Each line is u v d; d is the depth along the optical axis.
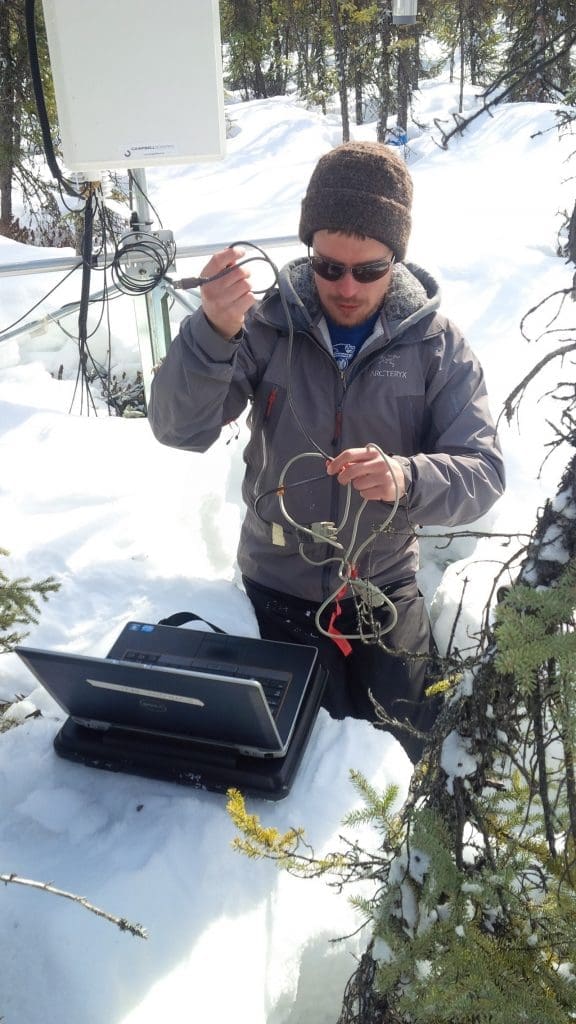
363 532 2.01
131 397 4.31
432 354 1.97
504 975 1.03
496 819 1.21
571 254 5.18
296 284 1.96
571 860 1.11
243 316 1.69
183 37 2.57
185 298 3.38
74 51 2.54
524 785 1.23
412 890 1.11
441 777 1.12
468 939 1.05
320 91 15.49
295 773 1.42
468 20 11.98
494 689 1.05
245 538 2.21
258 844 1.25
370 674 2.06
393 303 1.94
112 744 1.44
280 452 2.01
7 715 1.62
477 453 1.91
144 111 2.66
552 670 1.00
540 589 1.02
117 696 1.35
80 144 2.69
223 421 2.02
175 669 1.24
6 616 1.69
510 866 1.12
